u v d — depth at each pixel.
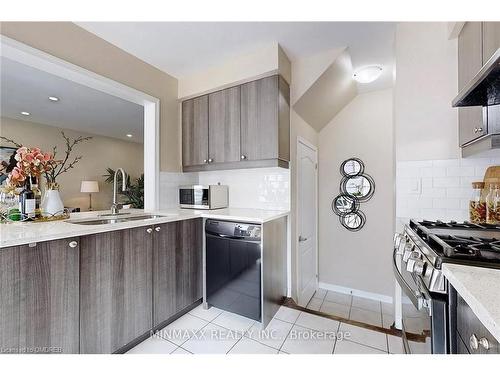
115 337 1.40
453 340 0.78
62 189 4.71
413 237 1.21
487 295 0.58
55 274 1.14
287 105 2.22
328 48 2.07
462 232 1.18
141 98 2.20
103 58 1.88
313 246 3.04
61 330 1.16
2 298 0.98
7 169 1.67
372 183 2.94
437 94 1.66
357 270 3.02
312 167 3.01
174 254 1.81
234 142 2.21
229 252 1.89
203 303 2.05
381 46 2.03
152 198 2.32
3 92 2.90
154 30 1.79
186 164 2.54
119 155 5.81
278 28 1.79
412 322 1.11
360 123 3.02
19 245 1.03
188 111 2.53
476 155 1.47
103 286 1.34
